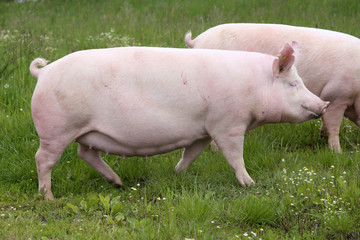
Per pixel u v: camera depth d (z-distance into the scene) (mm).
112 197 8023
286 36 9859
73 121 7578
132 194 8148
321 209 7199
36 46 14797
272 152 9430
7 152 9430
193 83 7605
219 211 7051
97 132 7707
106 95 7508
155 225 6641
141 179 8961
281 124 11008
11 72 12539
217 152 9695
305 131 10969
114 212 7102
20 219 6809
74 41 16781
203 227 6492
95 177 8922
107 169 8477
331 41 9703
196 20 19641
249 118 7883
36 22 20344
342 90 9633
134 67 7586
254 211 6969
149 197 8008
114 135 7645
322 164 9039
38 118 7629
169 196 7395
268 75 7855
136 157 9344
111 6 25062
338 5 20547
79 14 23234
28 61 13586
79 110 7516
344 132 10836
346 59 9539
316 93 9953
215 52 7945
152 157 9609
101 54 7746
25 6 24547
